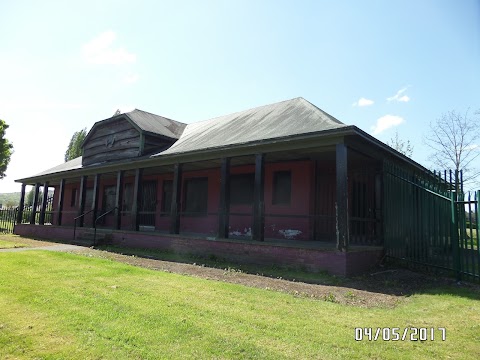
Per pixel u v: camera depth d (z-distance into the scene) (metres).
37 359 3.19
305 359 3.24
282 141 8.60
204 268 8.30
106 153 16.58
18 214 21.02
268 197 12.68
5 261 8.45
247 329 3.97
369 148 9.42
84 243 13.88
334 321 4.34
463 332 4.05
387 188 9.59
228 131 12.29
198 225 15.16
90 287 5.87
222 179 10.47
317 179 12.16
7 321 4.14
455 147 28.94
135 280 6.52
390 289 6.43
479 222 7.12
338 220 7.72
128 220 18.25
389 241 9.31
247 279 7.03
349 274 7.56
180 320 4.21
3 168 29.73
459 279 7.43
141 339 3.63
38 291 5.52
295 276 7.44
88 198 21.45
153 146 15.02
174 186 12.00
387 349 3.52
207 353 3.33
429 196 8.52
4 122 29.06
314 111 10.41
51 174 18.38
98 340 3.60
